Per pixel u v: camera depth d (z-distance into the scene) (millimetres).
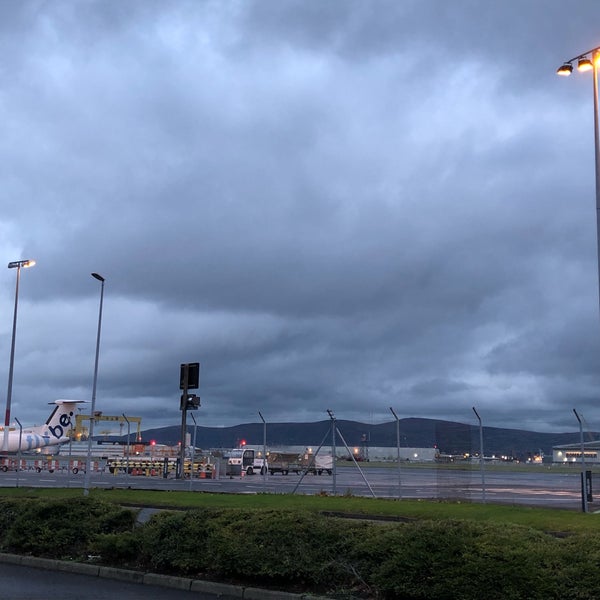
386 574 10812
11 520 16344
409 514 21016
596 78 19703
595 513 20906
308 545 12109
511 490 34156
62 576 13789
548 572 9656
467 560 10133
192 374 38156
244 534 12672
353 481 44875
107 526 15328
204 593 12258
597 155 19297
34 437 63969
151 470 54281
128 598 11680
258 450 64875
